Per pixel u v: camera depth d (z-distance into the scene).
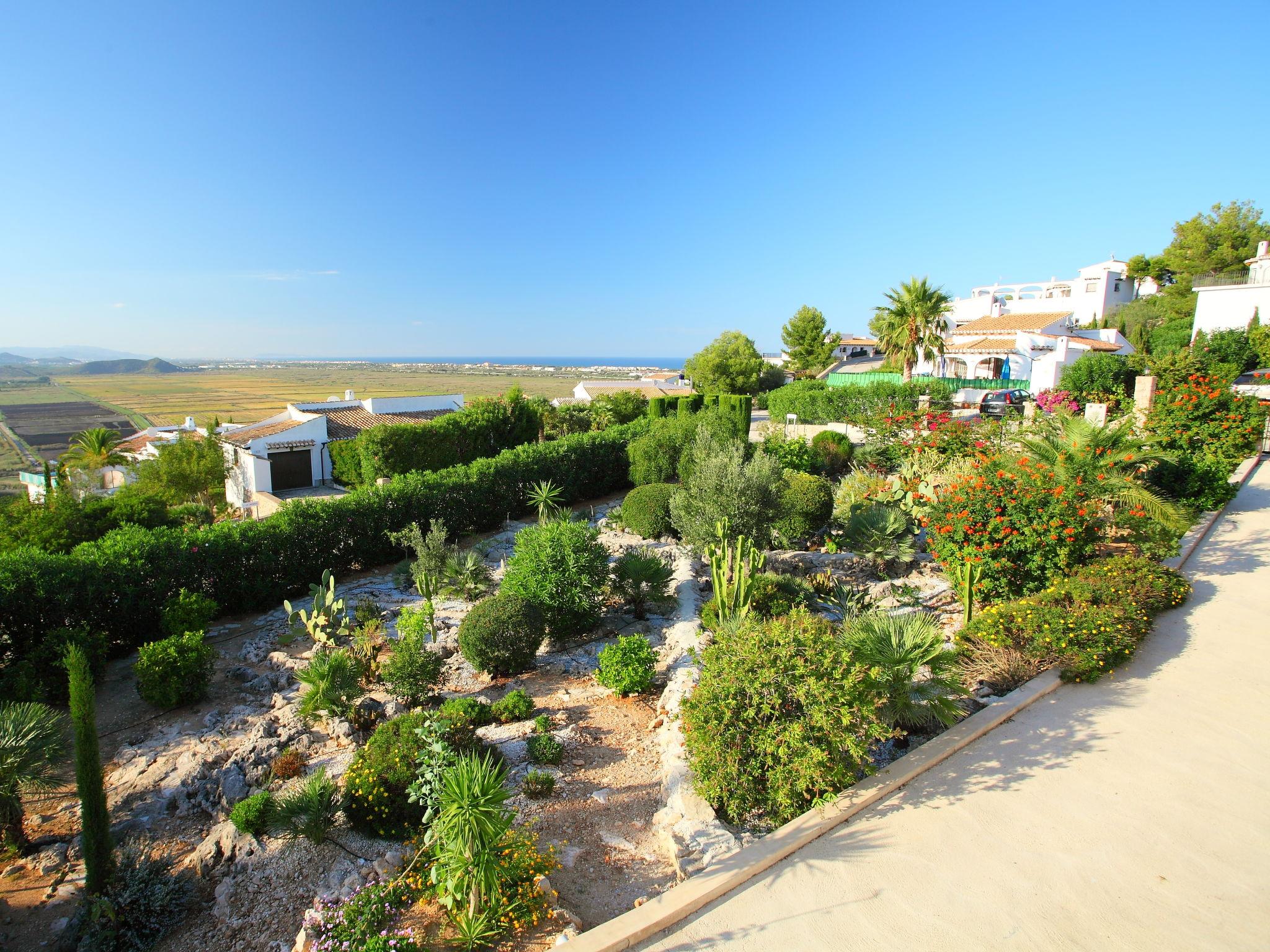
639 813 6.12
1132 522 11.17
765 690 5.77
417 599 12.82
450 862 4.64
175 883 5.42
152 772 7.20
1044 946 4.19
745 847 5.18
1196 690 7.29
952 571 10.34
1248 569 10.80
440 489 16.47
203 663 8.93
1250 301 29.52
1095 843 5.08
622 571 11.56
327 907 4.83
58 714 6.62
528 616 9.44
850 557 13.65
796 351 61.28
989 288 67.25
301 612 10.42
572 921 4.66
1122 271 55.97
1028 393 32.62
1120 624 7.91
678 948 4.29
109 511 18.33
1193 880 4.70
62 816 6.62
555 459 20.19
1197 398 15.21
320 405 38.31
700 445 17.47
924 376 43.06
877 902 4.57
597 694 8.83
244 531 12.47
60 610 9.85
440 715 6.80
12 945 5.04
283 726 7.93
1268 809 5.42
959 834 5.22
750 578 10.26
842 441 22.92
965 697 7.09
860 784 5.79
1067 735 6.53
